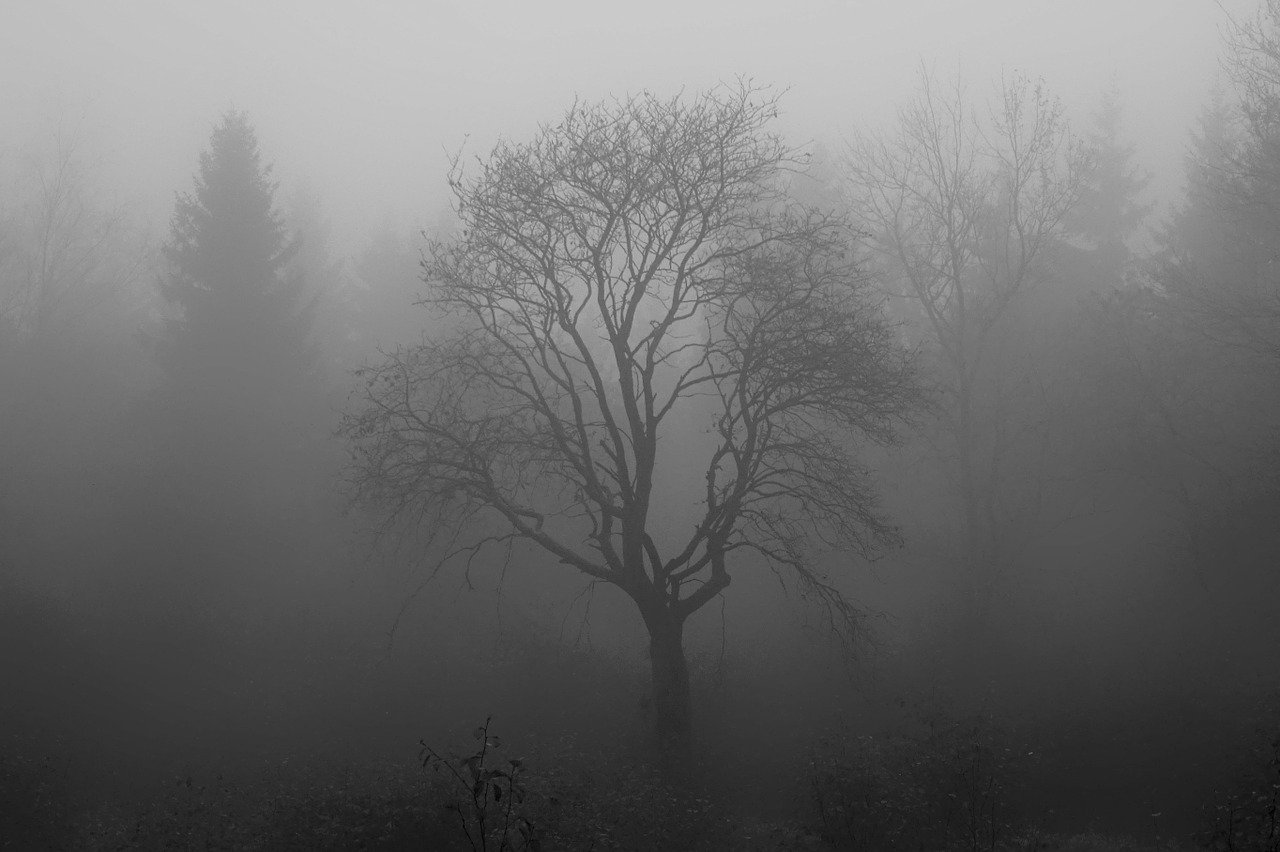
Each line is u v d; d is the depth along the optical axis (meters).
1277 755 12.41
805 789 16.47
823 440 22.36
